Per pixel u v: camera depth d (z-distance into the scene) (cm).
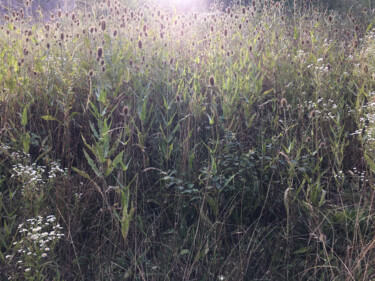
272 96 444
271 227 322
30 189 292
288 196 311
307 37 602
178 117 394
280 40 570
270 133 399
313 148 371
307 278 281
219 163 336
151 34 553
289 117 400
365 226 304
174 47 555
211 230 300
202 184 335
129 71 423
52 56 440
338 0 1041
